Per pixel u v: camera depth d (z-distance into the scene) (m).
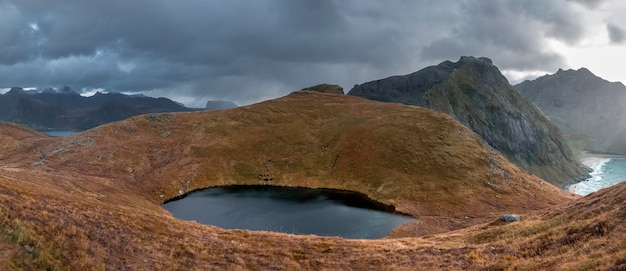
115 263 21.06
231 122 127.56
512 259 25.94
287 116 133.12
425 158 96.81
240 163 106.56
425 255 31.91
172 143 112.56
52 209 26.20
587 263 19.97
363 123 120.69
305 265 30.09
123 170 91.50
